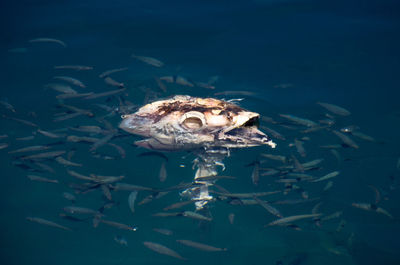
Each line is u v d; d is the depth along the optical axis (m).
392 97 4.18
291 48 4.42
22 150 3.94
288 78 4.27
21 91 4.23
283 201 3.85
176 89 4.19
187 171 3.98
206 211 3.85
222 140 3.85
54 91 4.24
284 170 3.90
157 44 4.46
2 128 4.09
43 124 4.10
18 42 4.48
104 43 4.48
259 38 4.48
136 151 4.04
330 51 4.40
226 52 4.41
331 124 4.05
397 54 4.36
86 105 4.15
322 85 4.23
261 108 4.13
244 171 3.98
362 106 4.14
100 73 4.30
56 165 4.01
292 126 4.02
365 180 3.96
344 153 4.03
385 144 4.03
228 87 4.22
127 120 3.92
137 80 4.25
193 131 3.86
